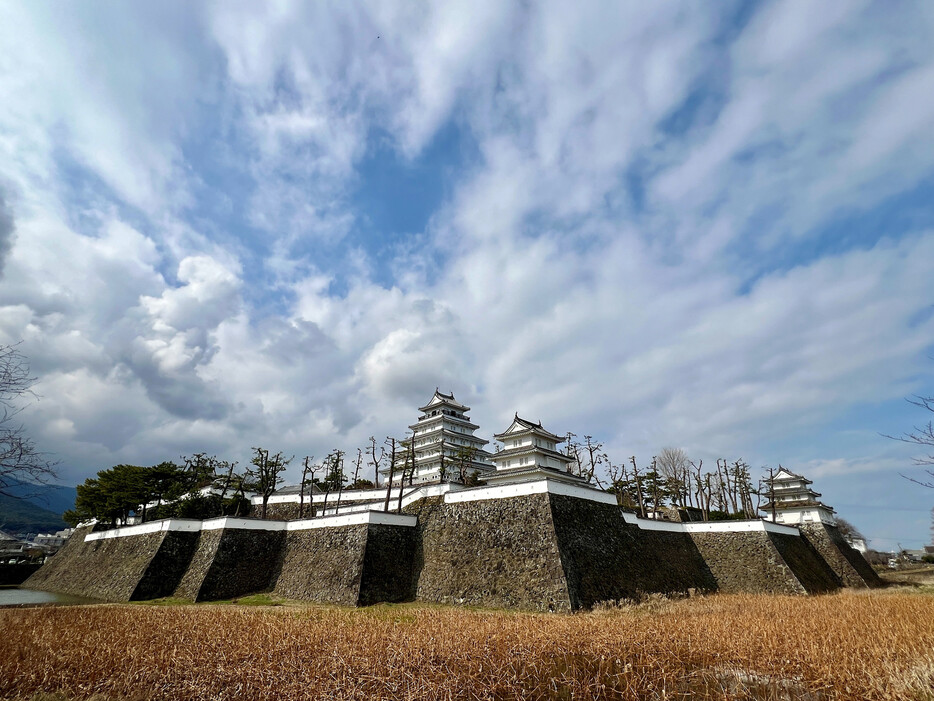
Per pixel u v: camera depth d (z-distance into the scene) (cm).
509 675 1409
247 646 1695
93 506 5559
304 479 5622
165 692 1381
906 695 1250
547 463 4878
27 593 4541
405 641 1670
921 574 6094
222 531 3841
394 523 3775
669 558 4100
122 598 3659
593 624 1959
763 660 1492
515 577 3116
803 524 5281
